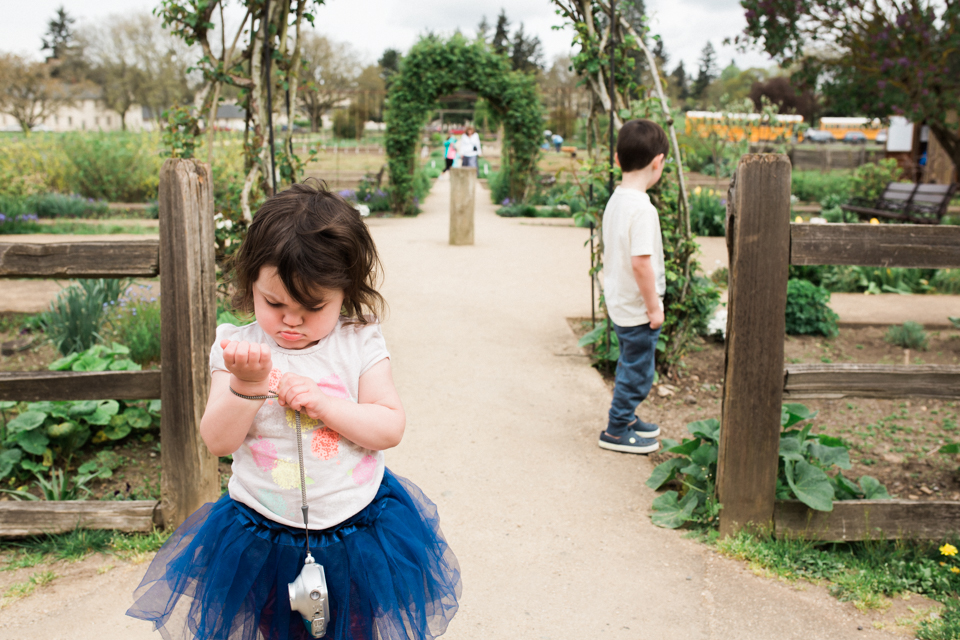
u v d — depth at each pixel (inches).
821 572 101.2
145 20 1781.5
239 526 58.7
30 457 134.6
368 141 1482.5
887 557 105.2
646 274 129.6
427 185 823.7
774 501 109.2
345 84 1797.5
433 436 150.6
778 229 102.1
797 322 233.6
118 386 108.5
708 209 462.6
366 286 60.6
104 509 109.0
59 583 96.9
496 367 195.0
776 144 597.3
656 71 179.8
